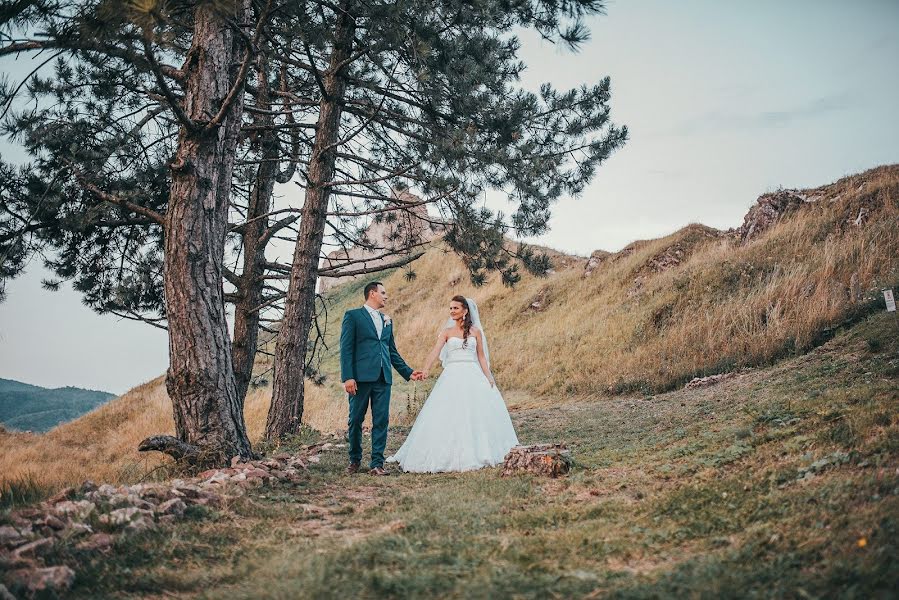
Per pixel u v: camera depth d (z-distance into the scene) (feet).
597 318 71.67
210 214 22.74
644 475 17.99
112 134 35.53
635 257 84.64
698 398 34.19
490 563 10.43
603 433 29.60
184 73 23.72
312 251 36.37
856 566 8.43
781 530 10.67
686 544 11.40
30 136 33.19
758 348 42.06
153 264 41.04
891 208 52.26
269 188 41.45
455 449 23.52
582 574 9.82
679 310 59.47
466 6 30.09
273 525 14.49
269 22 30.73
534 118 35.83
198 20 23.32
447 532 13.17
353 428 23.30
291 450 30.50
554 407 47.83
